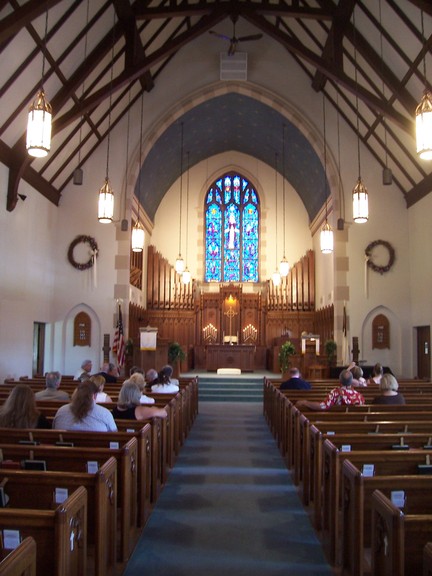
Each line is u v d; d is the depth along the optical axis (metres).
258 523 5.16
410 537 2.89
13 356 12.50
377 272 15.63
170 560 4.30
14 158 12.01
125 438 4.96
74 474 3.68
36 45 10.05
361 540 3.69
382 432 5.83
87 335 15.30
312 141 15.81
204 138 19.42
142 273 19.23
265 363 20.44
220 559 4.33
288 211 21.48
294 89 15.79
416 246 15.13
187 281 18.38
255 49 15.86
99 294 15.39
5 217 11.97
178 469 7.26
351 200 15.74
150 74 15.20
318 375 14.20
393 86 11.59
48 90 11.20
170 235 21.45
